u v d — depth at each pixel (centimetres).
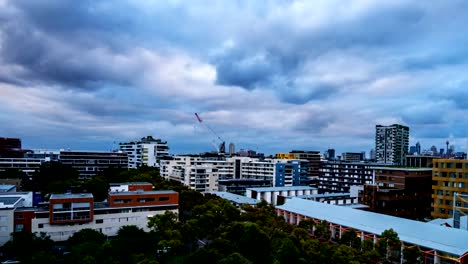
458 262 7950
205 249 7562
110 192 11625
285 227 10419
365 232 10281
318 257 7812
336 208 12650
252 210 11888
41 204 11075
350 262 7438
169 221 10106
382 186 16600
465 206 12444
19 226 9800
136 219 11325
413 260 8412
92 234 9250
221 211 11069
